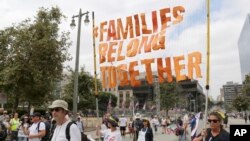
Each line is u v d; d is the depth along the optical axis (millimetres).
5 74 22031
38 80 22406
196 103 118812
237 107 99500
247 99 86625
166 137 31391
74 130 5082
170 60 10531
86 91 59094
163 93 84938
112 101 101500
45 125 9320
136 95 126188
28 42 22484
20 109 44625
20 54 22344
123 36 11633
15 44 22469
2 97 18938
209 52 9602
